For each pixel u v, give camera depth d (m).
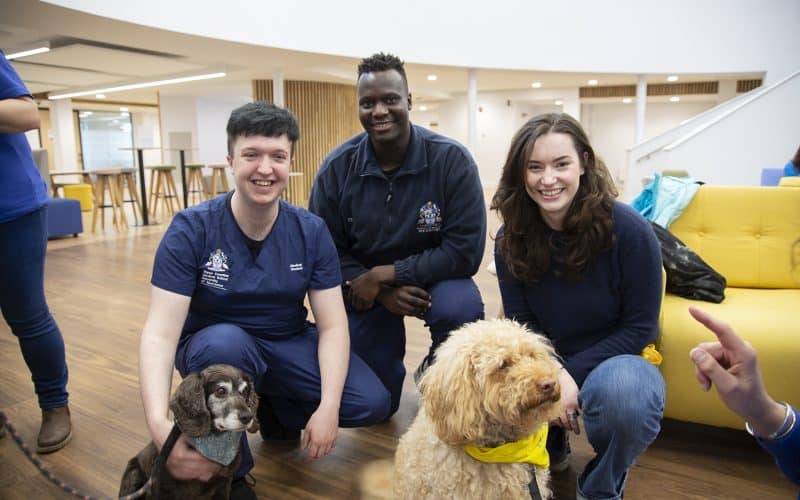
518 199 1.64
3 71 1.70
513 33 9.51
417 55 8.65
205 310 1.68
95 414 2.30
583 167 1.57
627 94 14.55
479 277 4.89
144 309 3.88
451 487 1.31
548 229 1.67
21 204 1.80
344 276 2.18
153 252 6.15
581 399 1.56
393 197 2.10
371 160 2.10
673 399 1.99
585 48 10.11
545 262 1.66
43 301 1.96
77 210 7.17
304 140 10.88
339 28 7.69
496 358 1.23
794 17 10.86
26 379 2.67
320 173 2.23
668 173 7.70
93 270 5.20
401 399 2.46
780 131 8.83
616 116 18.02
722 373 0.77
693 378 1.95
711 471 1.88
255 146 1.51
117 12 5.42
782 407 0.79
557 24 9.83
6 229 1.80
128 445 2.06
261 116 1.52
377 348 2.22
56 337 1.99
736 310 2.02
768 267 2.39
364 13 7.94
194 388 1.21
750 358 0.76
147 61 8.49
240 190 1.56
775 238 2.40
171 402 1.21
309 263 1.73
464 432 1.23
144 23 5.68
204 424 1.20
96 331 3.40
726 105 9.78
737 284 2.43
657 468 1.90
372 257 2.22
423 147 2.09
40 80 10.61
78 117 15.84
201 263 1.61
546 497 1.42
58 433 2.03
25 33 6.61
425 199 2.09
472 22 9.12
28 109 1.71
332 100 11.20
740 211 2.44
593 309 1.68
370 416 1.80
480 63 9.30
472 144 9.81
